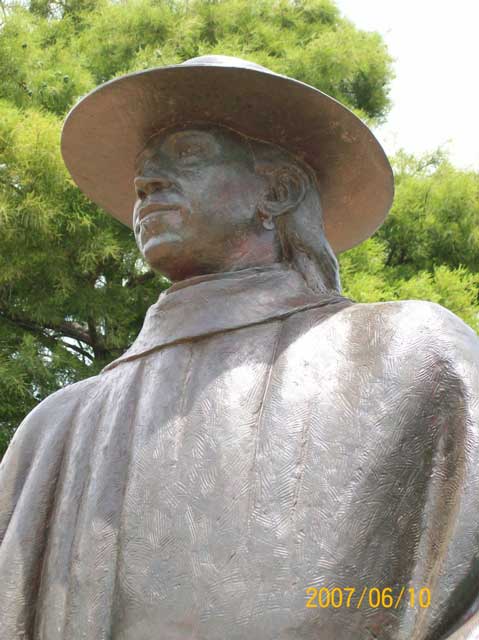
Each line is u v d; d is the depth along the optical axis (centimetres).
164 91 420
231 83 412
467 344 372
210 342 394
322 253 428
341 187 448
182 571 347
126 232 1048
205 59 427
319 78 1225
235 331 394
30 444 416
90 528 372
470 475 342
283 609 334
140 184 423
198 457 365
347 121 421
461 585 329
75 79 1126
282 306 398
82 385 425
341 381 369
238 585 339
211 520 352
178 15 1220
